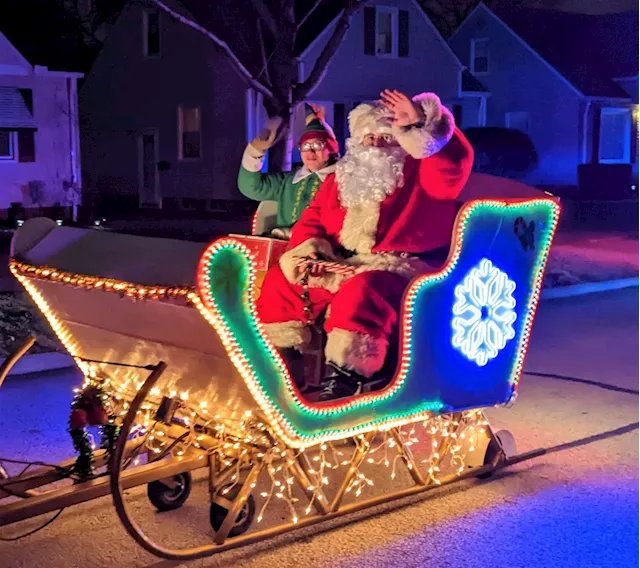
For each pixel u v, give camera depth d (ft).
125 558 13.94
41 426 20.63
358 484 16.98
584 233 68.44
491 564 13.60
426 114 15.10
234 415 13.74
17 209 77.92
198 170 91.09
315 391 15.15
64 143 81.00
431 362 14.88
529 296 16.39
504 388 16.28
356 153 15.97
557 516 15.44
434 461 16.39
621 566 13.55
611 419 21.45
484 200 15.03
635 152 119.44
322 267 15.11
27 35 82.33
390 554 13.94
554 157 115.34
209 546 13.74
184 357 13.38
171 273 12.44
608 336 31.65
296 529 14.70
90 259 13.74
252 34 78.18
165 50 91.97
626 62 119.75
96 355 15.12
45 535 14.84
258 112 85.87
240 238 16.75
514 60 117.19
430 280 14.55
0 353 27.37
